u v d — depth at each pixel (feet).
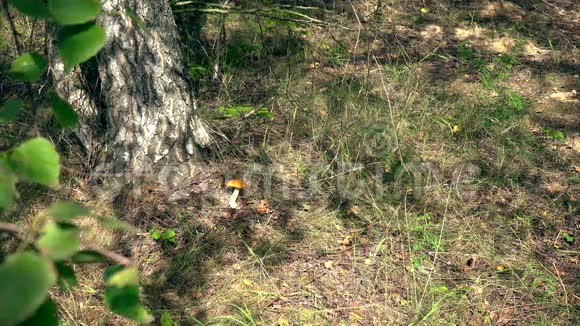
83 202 14.44
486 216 15.29
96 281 12.78
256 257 13.61
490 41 25.17
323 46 22.44
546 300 13.10
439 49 24.18
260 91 19.60
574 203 16.01
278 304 12.78
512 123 19.04
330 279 13.46
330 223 14.90
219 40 19.84
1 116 3.96
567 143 18.66
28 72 3.93
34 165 3.36
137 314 3.63
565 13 28.07
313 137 17.19
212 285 13.10
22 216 13.47
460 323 12.51
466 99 20.22
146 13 14.37
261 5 21.85
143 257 13.58
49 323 3.09
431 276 13.56
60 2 3.46
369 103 18.94
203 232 14.38
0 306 2.64
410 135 18.02
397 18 26.02
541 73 22.89
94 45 3.57
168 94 15.03
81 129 15.51
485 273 13.75
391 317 12.62
